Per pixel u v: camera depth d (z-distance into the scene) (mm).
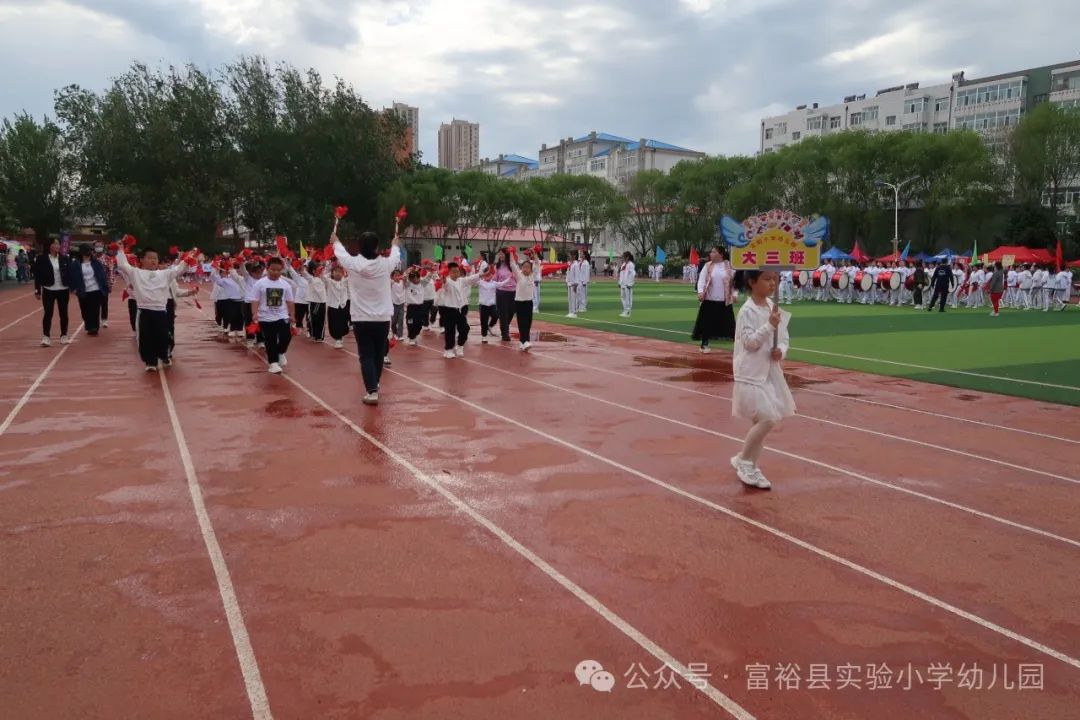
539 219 74250
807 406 9734
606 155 113125
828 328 20875
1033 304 31938
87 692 3232
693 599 4188
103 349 14289
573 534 5102
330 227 56438
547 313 24938
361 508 5523
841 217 57656
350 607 4012
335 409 9016
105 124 50344
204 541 4867
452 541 4930
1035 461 7188
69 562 4523
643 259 71062
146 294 11398
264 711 3115
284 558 4621
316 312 15930
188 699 3193
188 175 51656
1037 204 52750
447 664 3482
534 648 3639
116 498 5664
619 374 12094
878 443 7812
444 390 10414
